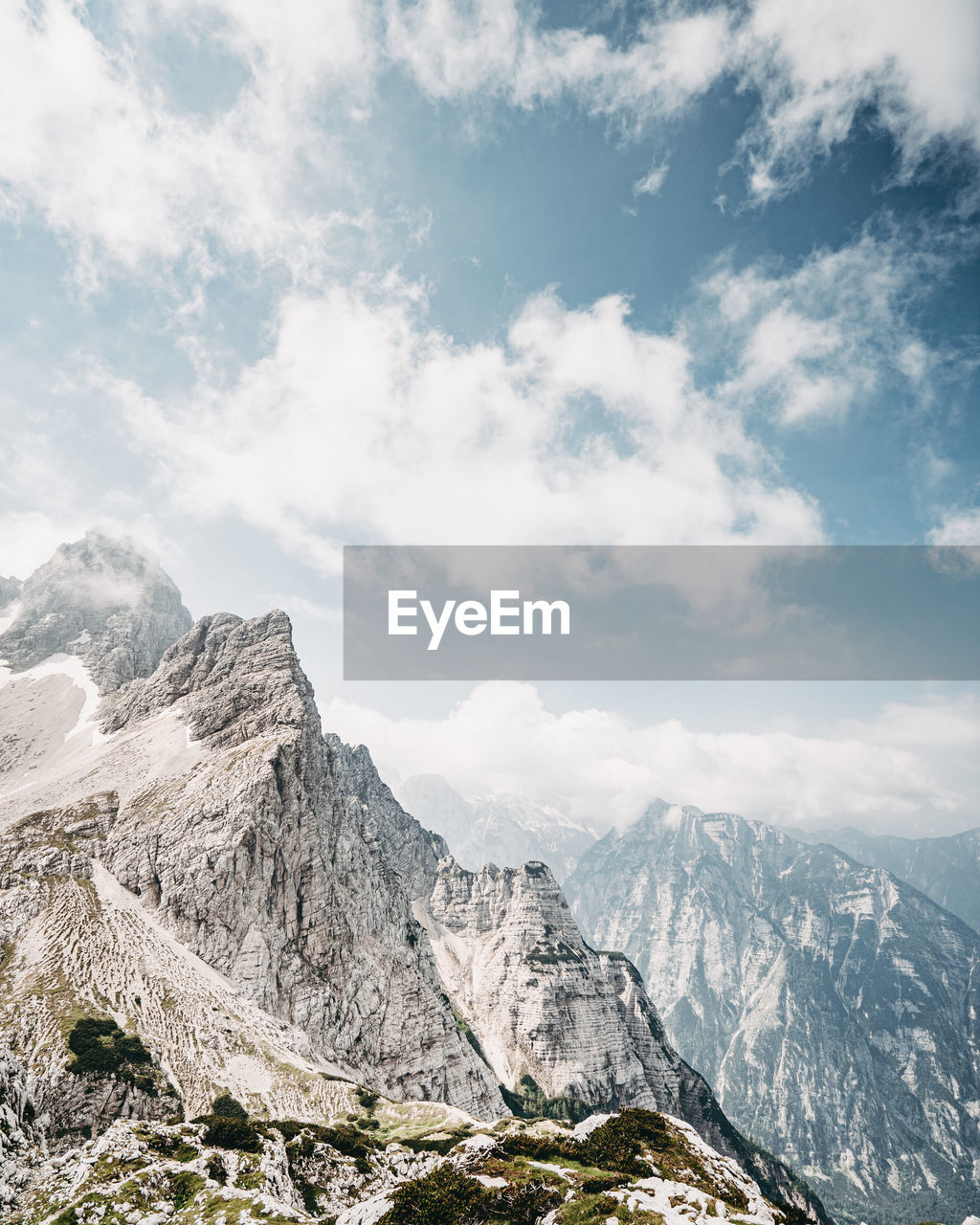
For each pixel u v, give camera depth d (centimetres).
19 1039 9312
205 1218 4441
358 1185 5916
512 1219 4066
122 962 11788
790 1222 4203
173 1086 9412
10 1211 4941
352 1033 13912
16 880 13300
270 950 13512
